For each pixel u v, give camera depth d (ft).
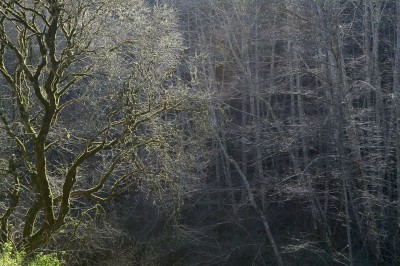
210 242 80.64
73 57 45.65
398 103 71.05
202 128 53.06
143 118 48.93
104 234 66.80
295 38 78.38
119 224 74.28
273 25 93.91
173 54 51.60
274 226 84.99
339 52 72.08
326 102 72.23
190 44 95.14
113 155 55.62
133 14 48.52
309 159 79.05
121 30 48.11
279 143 80.02
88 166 61.36
